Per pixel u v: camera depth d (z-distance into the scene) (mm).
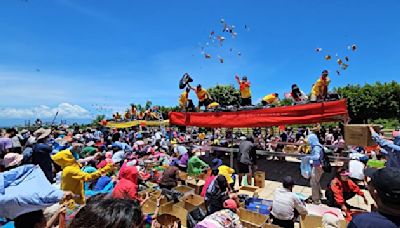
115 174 7910
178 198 6074
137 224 1214
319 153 6766
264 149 13750
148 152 12039
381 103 40500
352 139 6301
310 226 4820
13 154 6434
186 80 13258
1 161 6035
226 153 14938
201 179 8641
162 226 4676
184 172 8930
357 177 6281
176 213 5348
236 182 9391
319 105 8664
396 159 5062
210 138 17000
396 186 1659
